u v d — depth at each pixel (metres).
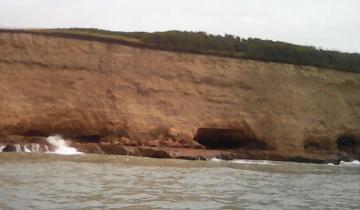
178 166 31.11
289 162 43.06
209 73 48.00
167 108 44.66
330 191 22.16
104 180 21.19
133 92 43.94
